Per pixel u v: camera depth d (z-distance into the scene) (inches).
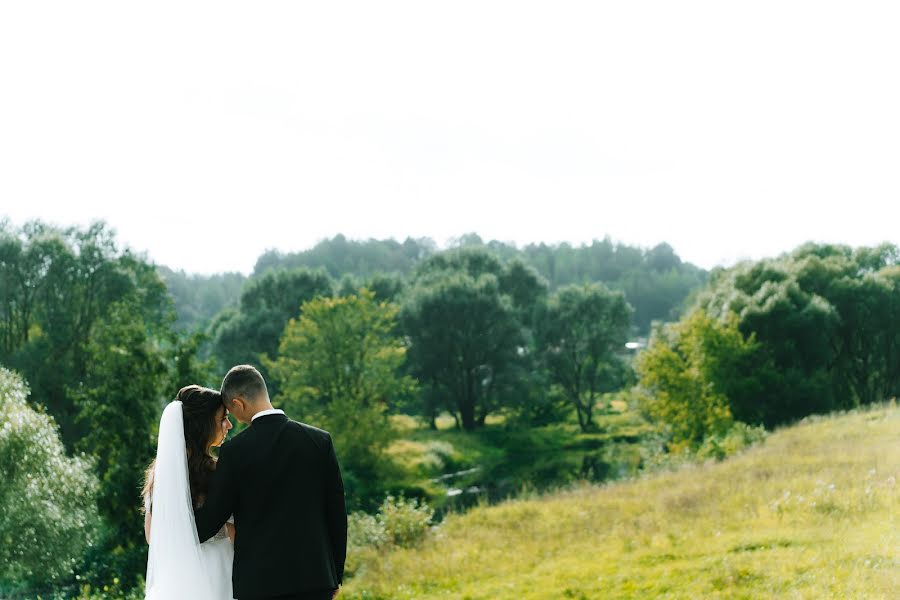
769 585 337.4
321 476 155.4
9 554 611.8
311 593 147.5
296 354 1775.3
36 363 1454.2
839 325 1589.6
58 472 661.3
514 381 2437.3
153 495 162.1
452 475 1813.5
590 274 7298.2
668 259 7470.5
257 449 151.8
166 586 155.9
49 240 1569.9
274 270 2800.2
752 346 1509.6
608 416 2773.1
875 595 291.1
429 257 3225.9
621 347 2694.4
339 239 7273.6
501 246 7819.9
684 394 1422.2
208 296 6294.3
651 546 473.4
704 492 597.0
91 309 1549.0
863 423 866.1
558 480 1574.8
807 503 471.8
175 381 823.1
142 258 1701.5
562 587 426.6
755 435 1021.2
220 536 165.0
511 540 585.3
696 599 344.8
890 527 386.0
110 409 794.8
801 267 1745.8
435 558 563.2
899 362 1528.1
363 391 1750.7
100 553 737.0
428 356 2396.7
